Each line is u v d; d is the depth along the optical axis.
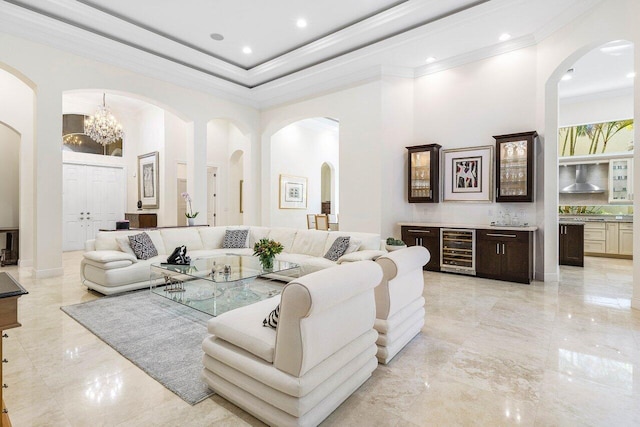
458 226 5.27
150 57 5.69
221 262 4.41
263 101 7.87
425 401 1.95
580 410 1.86
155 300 3.94
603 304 3.79
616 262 6.52
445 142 5.75
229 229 5.97
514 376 2.23
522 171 4.89
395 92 5.97
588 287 4.54
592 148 7.39
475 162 5.43
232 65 6.51
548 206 4.82
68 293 4.22
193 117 6.68
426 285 4.67
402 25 4.87
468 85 5.49
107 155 8.84
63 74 4.96
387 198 5.93
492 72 5.25
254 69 6.64
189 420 1.78
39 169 4.80
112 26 4.91
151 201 8.65
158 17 4.89
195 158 6.73
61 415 1.81
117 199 9.00
